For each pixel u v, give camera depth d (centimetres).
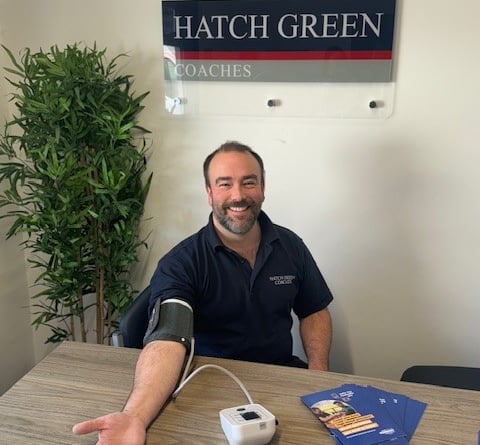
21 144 188
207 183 148
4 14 197
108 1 187
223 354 146
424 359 195
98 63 182
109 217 191
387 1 162
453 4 159
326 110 177
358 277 192
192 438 95
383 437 94
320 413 102
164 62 187
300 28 171
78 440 95
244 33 176
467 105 166
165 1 179
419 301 189
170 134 195
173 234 206
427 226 181
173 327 119
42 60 172
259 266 146
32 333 234
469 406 105
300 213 190
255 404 100
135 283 216
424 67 166
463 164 172
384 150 177
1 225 209
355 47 169
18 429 98
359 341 199
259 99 182
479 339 187
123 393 110
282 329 153
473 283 182
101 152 179
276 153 186
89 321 227
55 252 186
